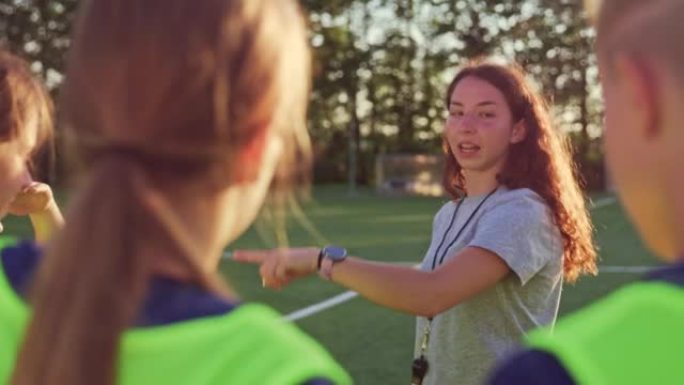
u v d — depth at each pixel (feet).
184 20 3.72
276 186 4.29
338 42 136.67
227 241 4.19
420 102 144.25
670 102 3.32
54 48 116.88
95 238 3.57
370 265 8.77
